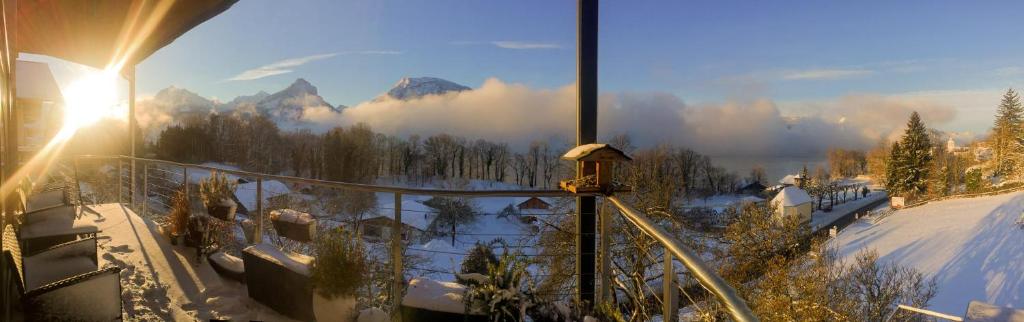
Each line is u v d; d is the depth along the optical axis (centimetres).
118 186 830
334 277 297
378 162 9212
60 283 234
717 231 1973
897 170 6844
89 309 243
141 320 323
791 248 2034
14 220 317
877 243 4025
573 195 339
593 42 347
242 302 355
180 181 560
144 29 523
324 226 378
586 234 343
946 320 2116
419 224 2508
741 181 8362
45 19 492
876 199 8206
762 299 1614
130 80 812
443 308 274
